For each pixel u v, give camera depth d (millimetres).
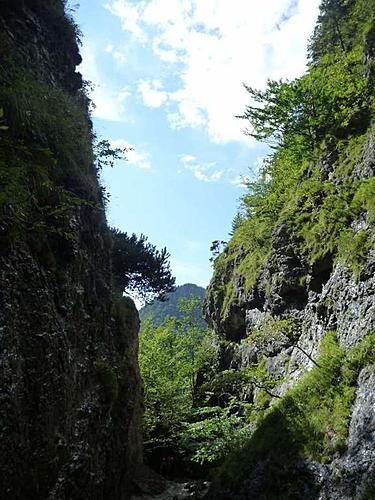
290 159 23688
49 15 14555
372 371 10570
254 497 11125
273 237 22031
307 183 20750
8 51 10234
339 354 12680
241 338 27297
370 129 17125
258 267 25109
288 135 21859
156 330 32969
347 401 10711
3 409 6367
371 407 9703
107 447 11148
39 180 9094
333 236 16859
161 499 16188
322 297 16266
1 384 6406
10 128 8828
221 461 17141
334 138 19875
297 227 20281
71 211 10820
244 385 21031
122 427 12977
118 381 12656
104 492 10836
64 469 8367
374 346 11273
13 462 6570
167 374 25844
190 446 17578
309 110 20734
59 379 8320
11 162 7727
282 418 12547
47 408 7738
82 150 12656
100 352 11734
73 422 9039
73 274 10219
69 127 11609
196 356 29609
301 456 10719
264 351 21469
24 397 7070
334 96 19984
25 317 7441
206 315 33469
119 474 12469
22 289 7551
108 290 13227
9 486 6449
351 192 17000
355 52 22328
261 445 12398
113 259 23094
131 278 24547
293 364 17969
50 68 13641
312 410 11734
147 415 21938
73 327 9711
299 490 10070
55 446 7980
